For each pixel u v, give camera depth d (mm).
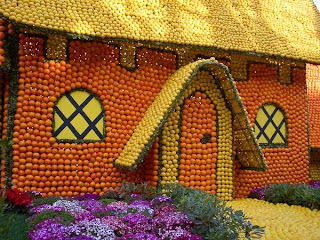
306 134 12586
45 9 8547
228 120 10047
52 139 8727
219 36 10445
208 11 11016
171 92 9156
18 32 8672
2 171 8516
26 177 8508
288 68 12383
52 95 8812
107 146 9266
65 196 8812
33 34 8742
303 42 12031
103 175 9188
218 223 6004
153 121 8883
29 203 7008
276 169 11820
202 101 9742
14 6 8211
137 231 5977
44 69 8773
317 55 11883
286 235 7051
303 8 13289
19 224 6254
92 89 9219
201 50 10750
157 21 9883
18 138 8492
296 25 12492
